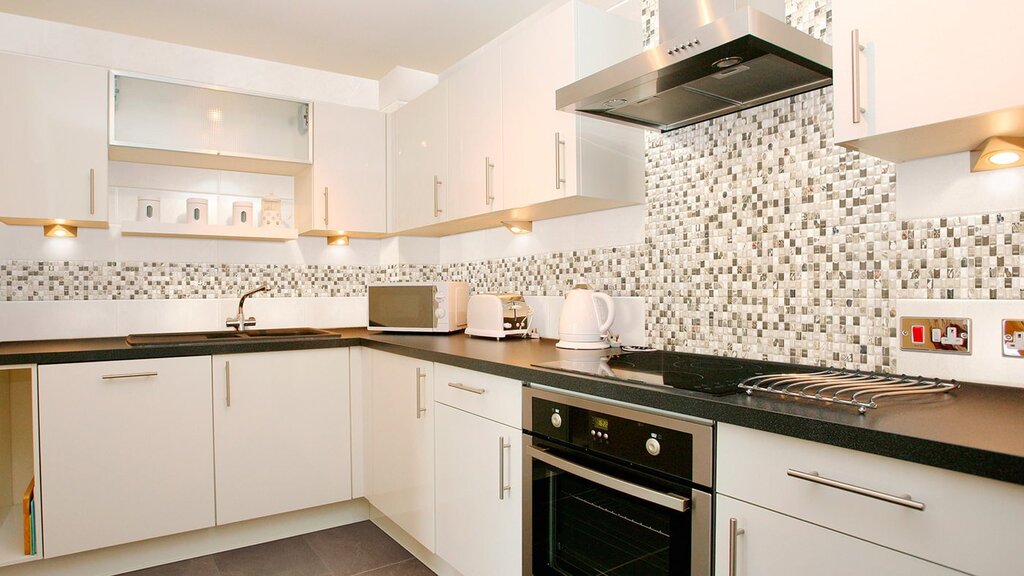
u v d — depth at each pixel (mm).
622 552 1476
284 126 3057
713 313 2004
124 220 2904
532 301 2799
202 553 2553
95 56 2801
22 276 2713
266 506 2609
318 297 3432
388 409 2562
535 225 2791
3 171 2424
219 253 3160
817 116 1719
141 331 2961
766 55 1464
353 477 2818
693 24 1816
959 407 1154
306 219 3197
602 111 1928
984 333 1393
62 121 2529
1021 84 1064
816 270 1718
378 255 3590
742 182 1918
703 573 1259
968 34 1133
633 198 2219
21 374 2691
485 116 2492
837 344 1667
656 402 1349
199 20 2701
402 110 3199
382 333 3039
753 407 1155
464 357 1995
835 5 1344
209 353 2479
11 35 2646
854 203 1635
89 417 2258
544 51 2160
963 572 893
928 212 1489
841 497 1036
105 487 2285
